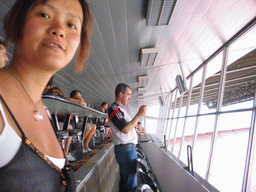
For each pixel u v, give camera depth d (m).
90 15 0.51
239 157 5.46
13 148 0.24
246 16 3.13
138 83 8.38
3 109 0.24
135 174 1.54
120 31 3.15
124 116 1.60
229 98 6.63
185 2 2.55
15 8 0.33
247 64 5.71
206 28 3.48
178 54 4.89
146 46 3.99
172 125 10.30
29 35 0.32
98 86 7.64
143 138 6.74
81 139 2.14
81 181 0.95
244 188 3.13
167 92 12.41
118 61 4.77
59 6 0.35
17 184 0.24
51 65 0.33
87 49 0.56
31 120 0.32
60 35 0.34
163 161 2.12
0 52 0.50
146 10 2.64
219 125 4.50
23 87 0.32
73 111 1.52
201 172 6.46
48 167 0.31
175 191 1.18
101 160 1.63
